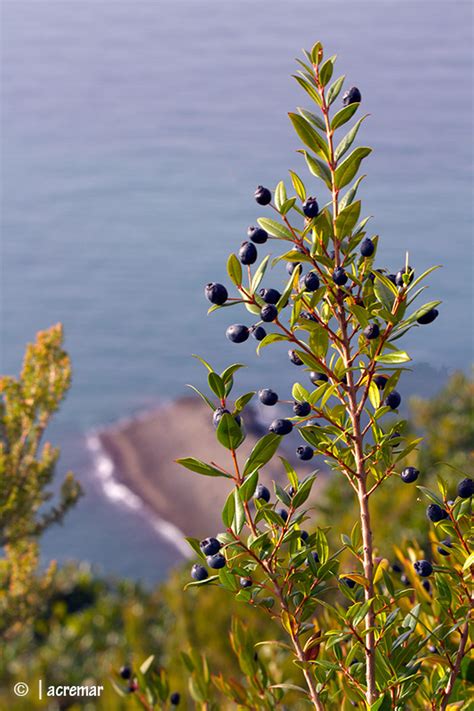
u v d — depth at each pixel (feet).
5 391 23.21
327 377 7.96
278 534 7.80
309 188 91.40
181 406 123.44
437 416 47.62
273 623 20.29
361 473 7.71
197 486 105.81
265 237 7.45
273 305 7.27
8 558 25.14
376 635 7.98
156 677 11.24
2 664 35.45
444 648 7.95
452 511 7.67
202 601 21.61
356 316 7.25
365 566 7.73
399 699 7.76
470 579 7.78
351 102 7.55
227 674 21.07
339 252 7.44
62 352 23.43
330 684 9.29
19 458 23.39
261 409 99.71
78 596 44.86
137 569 93.20
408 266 7.38
